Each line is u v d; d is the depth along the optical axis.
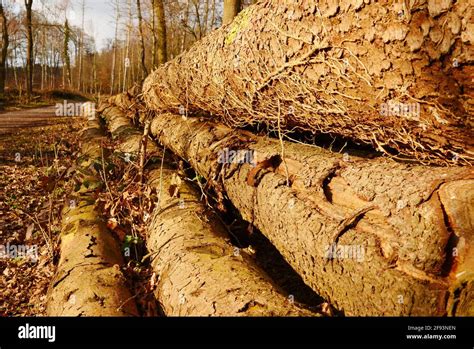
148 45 30.11
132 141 6.49
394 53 2.03
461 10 1.66
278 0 2.92
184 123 5.44
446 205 1.88
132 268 3.12
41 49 43.94
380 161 2.64
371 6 2.03
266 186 3.17
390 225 2.09
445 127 2.15
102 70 40.19
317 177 2.70
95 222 3.59
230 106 4.36
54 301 2.58
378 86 2.28
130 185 4.44
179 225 3.20
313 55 2.63
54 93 29.59
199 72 4.57
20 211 5.03
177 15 15.89
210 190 4.20
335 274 2.34
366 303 2.15
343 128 3.12
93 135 8.68
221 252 2.76
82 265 2.84
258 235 3.80
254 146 3.84
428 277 1.86
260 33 3.15
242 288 2.19
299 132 4.02
